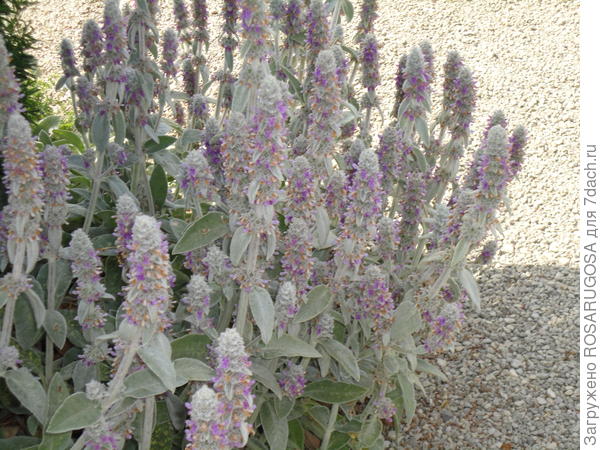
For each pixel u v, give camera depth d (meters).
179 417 0.64
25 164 0.49
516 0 2.52
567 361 1.08
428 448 0.91
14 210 0.51
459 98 0.85
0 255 0.61
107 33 0.72
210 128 0.69
